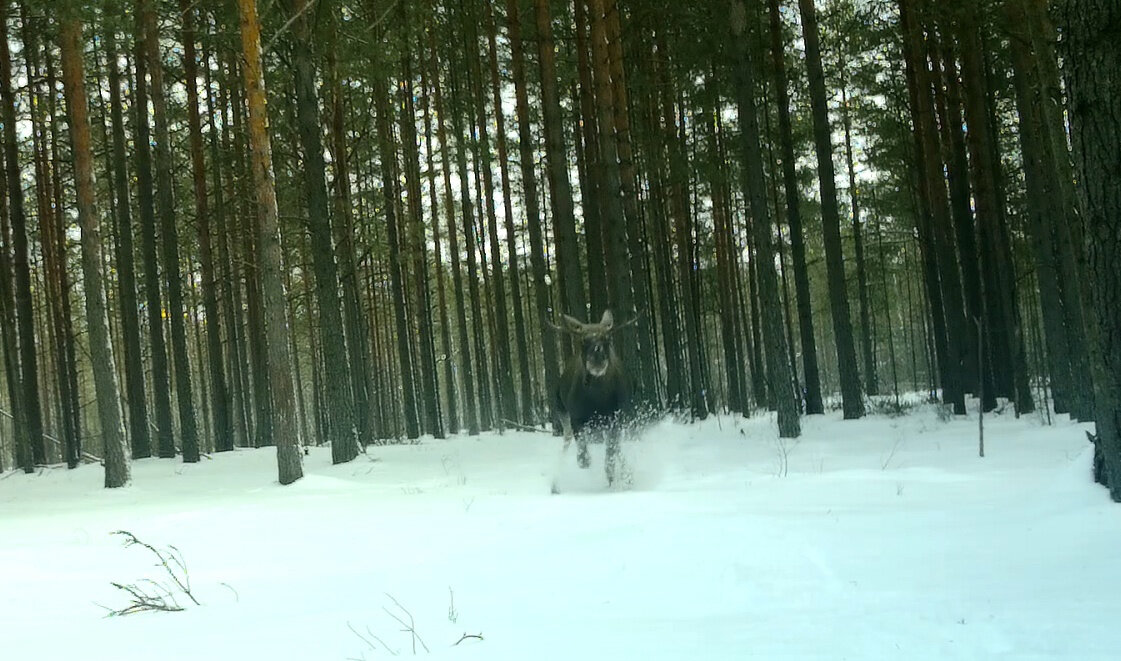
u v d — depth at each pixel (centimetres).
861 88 2728
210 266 2369
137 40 1712
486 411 3484
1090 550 476
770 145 2716
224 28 1905
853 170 3123
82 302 3666
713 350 5275
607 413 1004
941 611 374
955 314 1955
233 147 2528
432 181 3034
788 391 1627
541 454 1656
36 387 2164
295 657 363
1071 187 1076
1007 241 2108
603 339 985
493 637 371
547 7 2042
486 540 643
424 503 928
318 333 3791
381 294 3953
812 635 346
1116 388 598
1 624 476
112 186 2539
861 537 553
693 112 2633
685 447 1516
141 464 1992
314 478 1362
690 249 2677
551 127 2039
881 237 3800
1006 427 1517
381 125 2586
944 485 820
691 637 353
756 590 433
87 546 762
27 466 2081
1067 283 1471
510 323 4894
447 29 2589
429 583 504
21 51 2386
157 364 2148
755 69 2306
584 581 479
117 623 462
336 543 697
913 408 2147
